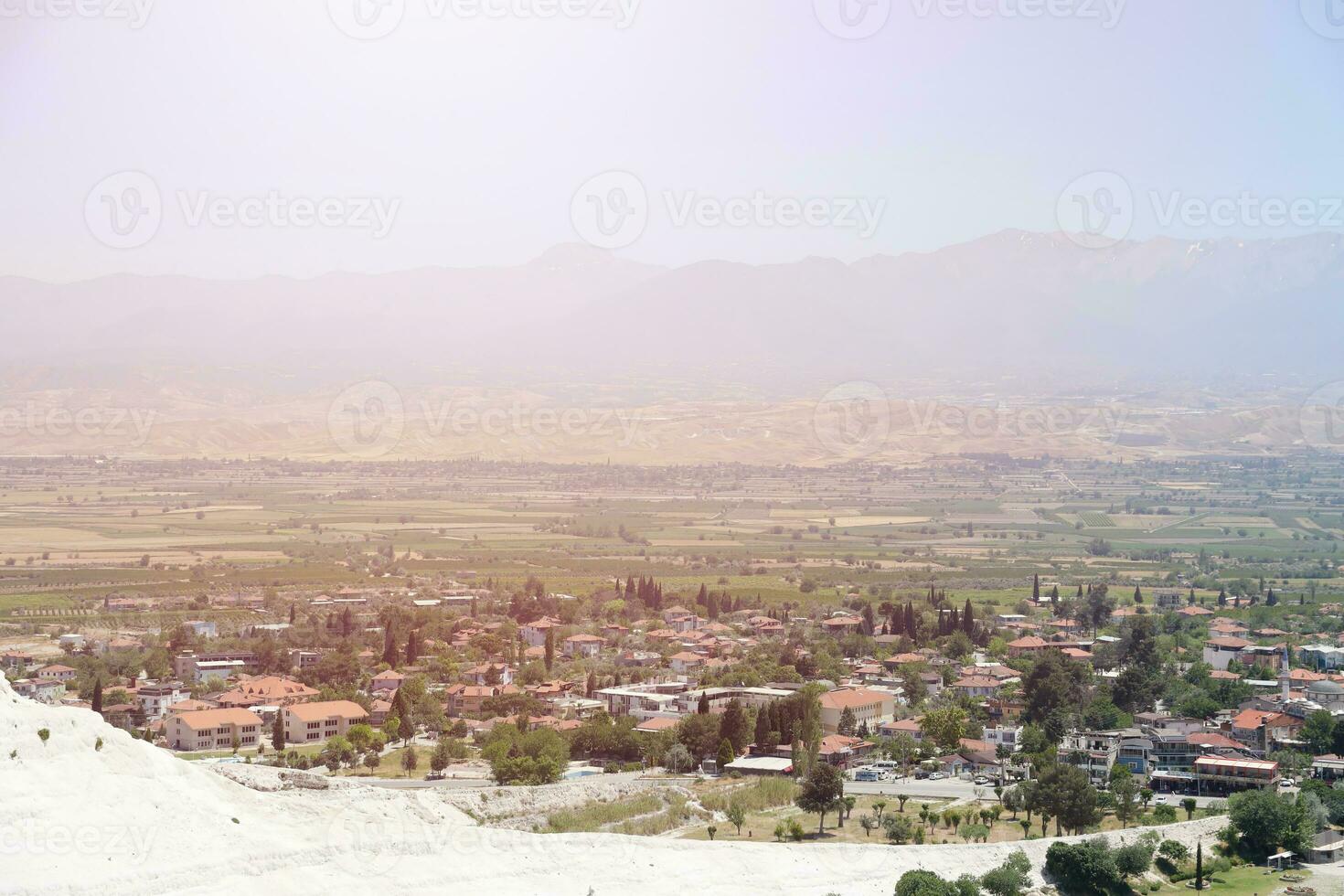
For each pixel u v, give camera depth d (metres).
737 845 183.38
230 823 150.25
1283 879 185.50
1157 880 184.25
